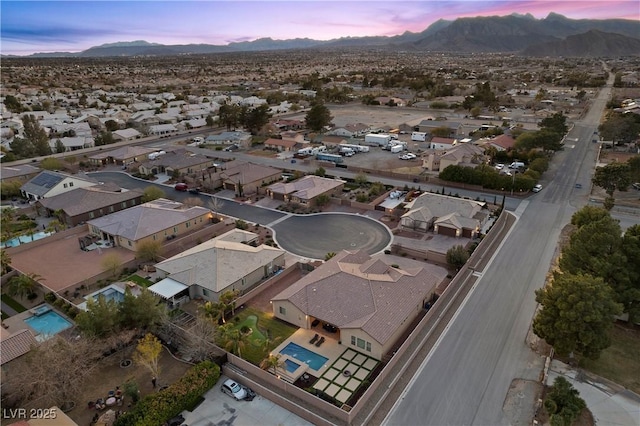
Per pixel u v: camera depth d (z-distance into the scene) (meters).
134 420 31.84
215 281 49.97
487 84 190.50
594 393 35.28
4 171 95.88
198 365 37.72
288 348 41.78
